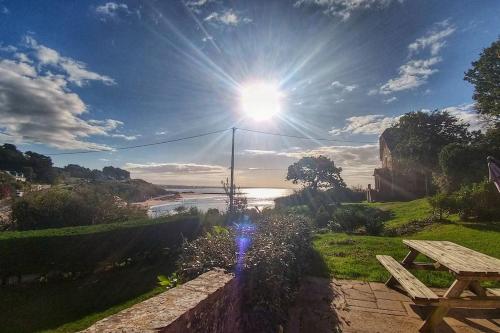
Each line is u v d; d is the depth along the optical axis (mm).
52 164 70438
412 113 36531
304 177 49594
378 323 4664
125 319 1978
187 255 4242
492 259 4715
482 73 30156
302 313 4980
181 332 2080
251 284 3588
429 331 4324
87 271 9547
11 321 6102
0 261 8195
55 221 12484
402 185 39438
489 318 4789
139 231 11375
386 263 5980
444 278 6594
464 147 25719
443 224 15344
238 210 16844
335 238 13398
